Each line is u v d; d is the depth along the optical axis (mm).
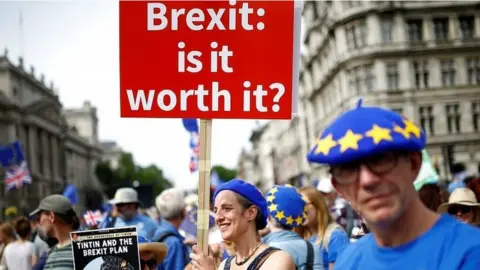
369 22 44531
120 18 3734
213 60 3699
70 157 109125
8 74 76438
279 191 4559
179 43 3715
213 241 7172
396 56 44406
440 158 44062
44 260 5418
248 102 3676
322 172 53500
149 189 14562
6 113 75000
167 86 3713
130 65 3730
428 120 44531
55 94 98250
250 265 3551
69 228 4664
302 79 69312
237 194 3658
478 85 44469
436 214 2137
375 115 2031
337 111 49531
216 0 3695
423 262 2031
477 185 5688
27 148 80688
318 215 5355
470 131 44219
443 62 44812
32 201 75562
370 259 2207
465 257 1955
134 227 3812
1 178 60719
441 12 44719
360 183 2006
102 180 124688
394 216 2020
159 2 3721
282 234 4508
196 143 12812
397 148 1969
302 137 68875
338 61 46906
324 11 54469
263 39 3680
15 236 9805
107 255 3746
